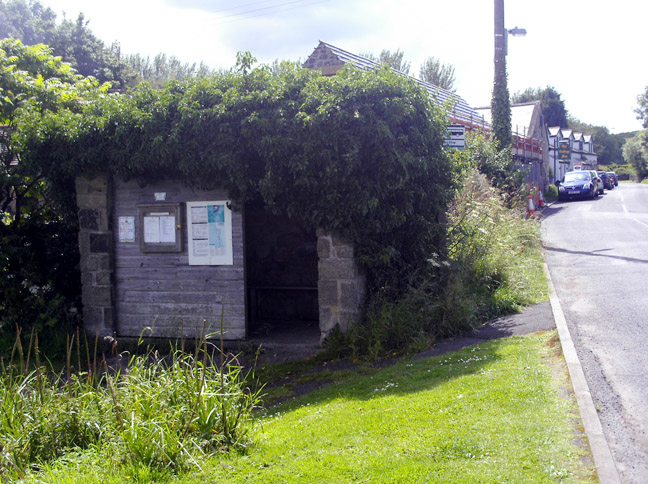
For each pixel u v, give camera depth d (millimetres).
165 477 3994
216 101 8062
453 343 7750
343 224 8023
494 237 11453
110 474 3951
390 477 3844
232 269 8594
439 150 8953
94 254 8922
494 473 3811
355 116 7570
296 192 8109
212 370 5148
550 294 10039
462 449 4188
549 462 3934
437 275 9055
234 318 8609
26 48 11086
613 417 4926
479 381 5715
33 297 9195
